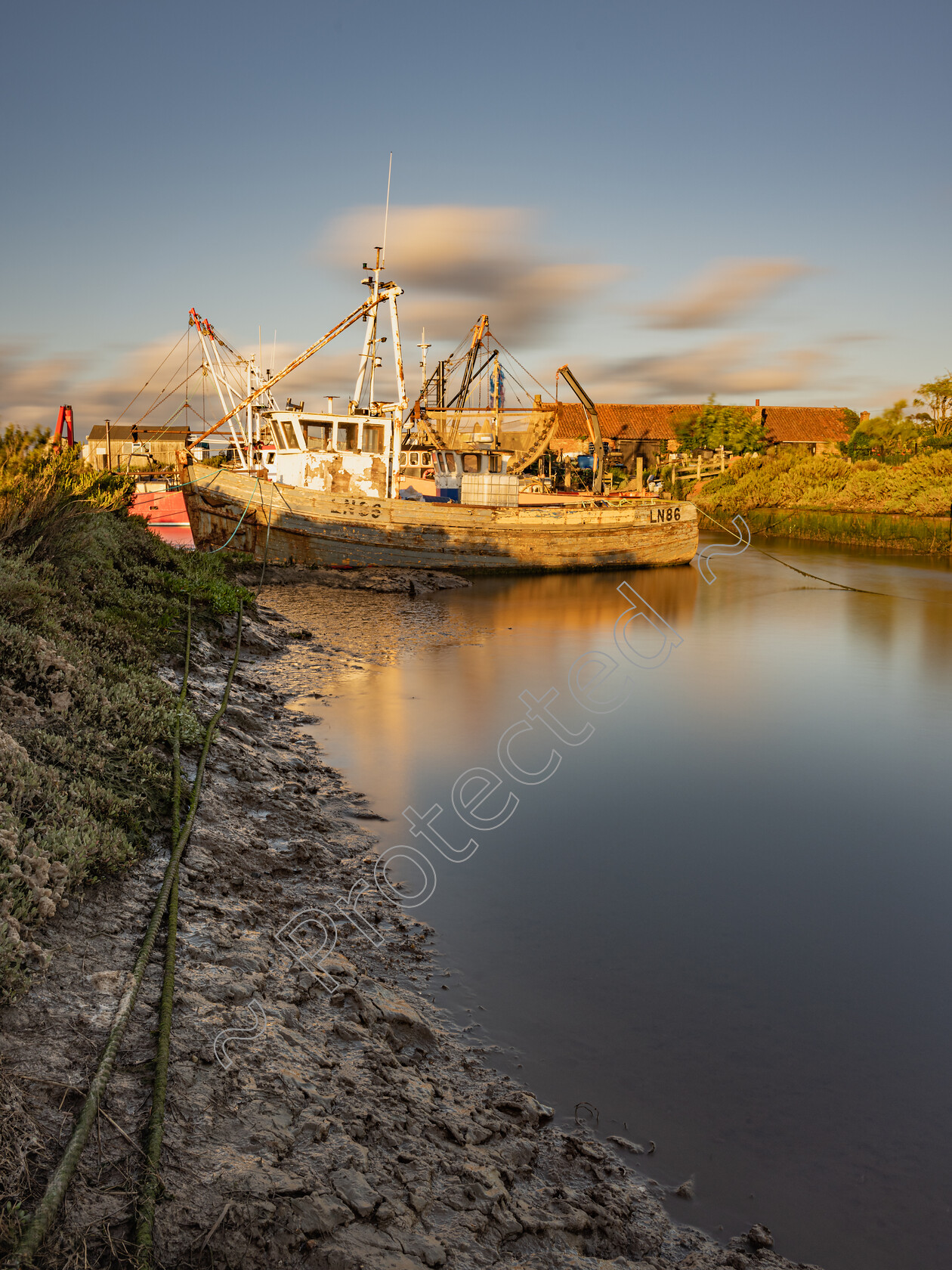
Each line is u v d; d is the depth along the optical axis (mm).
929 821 8844
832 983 5805
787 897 7082
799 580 32031
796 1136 4367
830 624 22219
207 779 7598
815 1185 4047
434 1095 4324
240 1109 3652
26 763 5684
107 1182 3059
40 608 8688
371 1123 3828
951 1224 3855
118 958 4488
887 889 7266
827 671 16484
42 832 5137
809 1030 5254
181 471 27125
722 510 59406
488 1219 3461
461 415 33750
